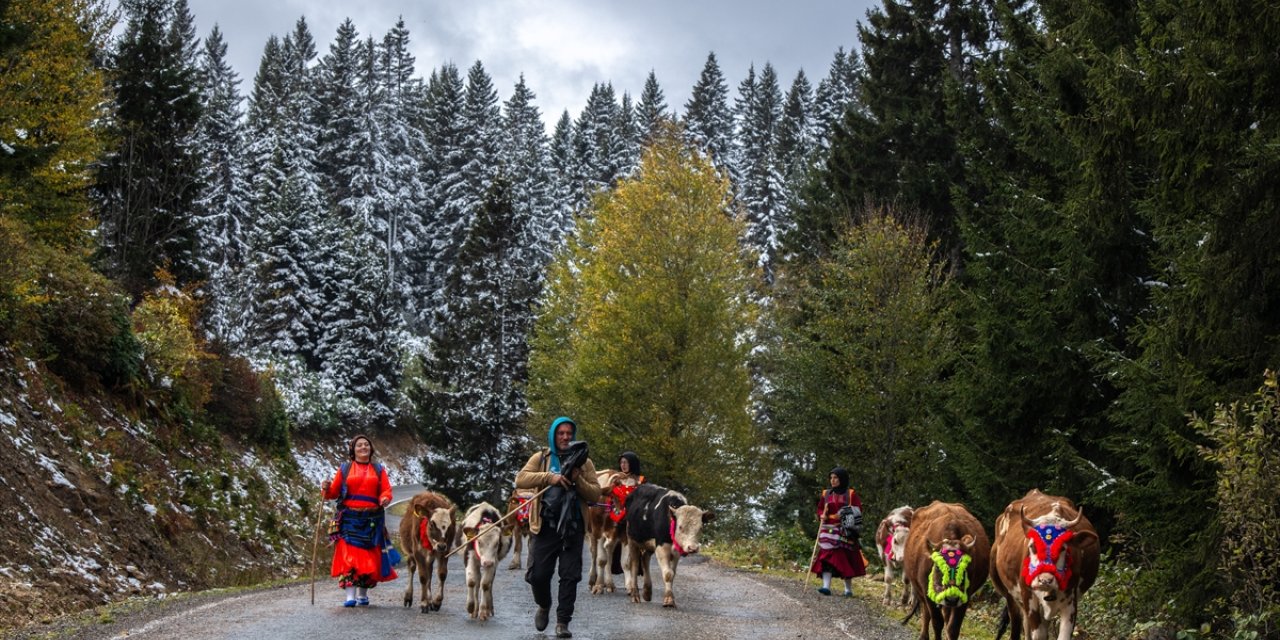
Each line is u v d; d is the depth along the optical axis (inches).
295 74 4269.2
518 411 1612.9
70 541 555.2
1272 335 402.9
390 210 3122.5
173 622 412.2
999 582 360.5
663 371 1119.6
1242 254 398.9
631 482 552.1
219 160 2536.9
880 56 1254.9
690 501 1167.6
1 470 553.9
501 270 1711.4
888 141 1255.5
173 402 897.5
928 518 391.5
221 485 852.6
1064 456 546.3
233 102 4040.4
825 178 1321.4
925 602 378.3
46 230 863.7
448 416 1600.6
